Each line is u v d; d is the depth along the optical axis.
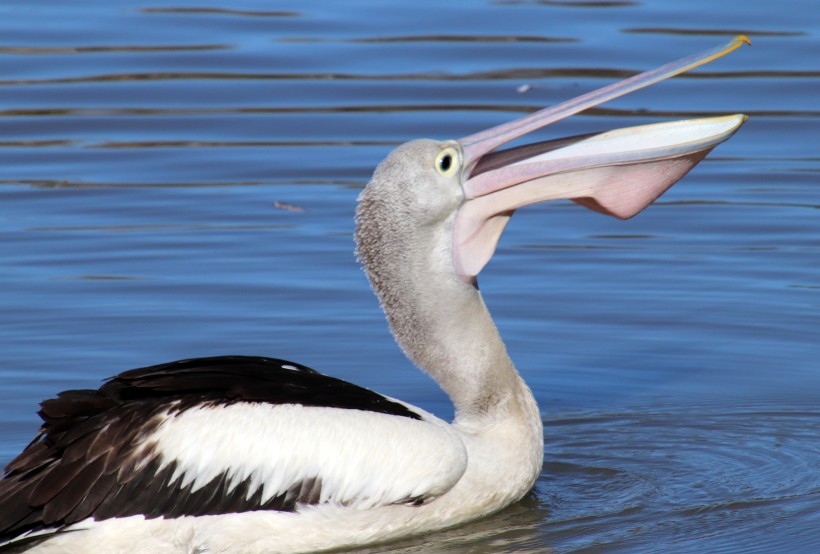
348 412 10.19
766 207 17.69
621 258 16.41
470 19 24.39
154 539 9.76
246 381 10.13
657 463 11.85
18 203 17.83
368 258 10.96
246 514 9.98
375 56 22.70
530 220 17.75
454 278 10.88
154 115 20.73
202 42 23.42
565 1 25.48
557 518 10.76
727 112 20.47
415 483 10.18
